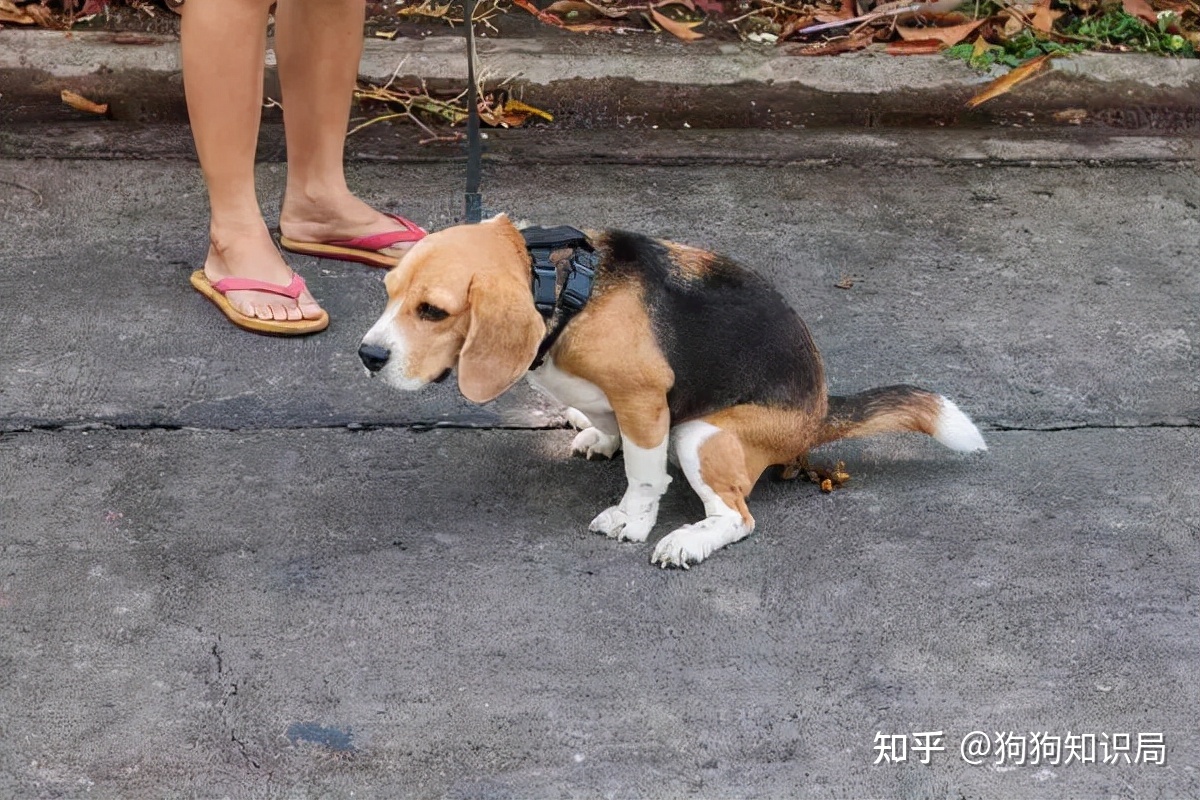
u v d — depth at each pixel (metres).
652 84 8.40
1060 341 6.40
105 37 8.36
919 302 6.66
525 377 5.98
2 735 4.12
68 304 6.26
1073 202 7.59
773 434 4.99
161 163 7.45
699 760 4.16
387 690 4.36
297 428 5.59
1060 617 4.77
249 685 4.35
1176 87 8.65
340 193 6.62
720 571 4.92
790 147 7.95
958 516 5.26
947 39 8.81
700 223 7.21
